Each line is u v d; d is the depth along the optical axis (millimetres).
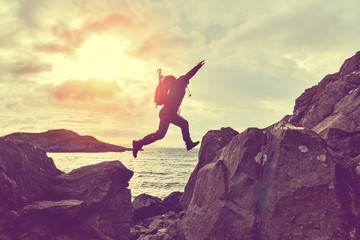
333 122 9312
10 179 6977
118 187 9758
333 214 6348
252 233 7277
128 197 9867
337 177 6734
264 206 7375
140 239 10273
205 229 8211
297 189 6887
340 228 6176
